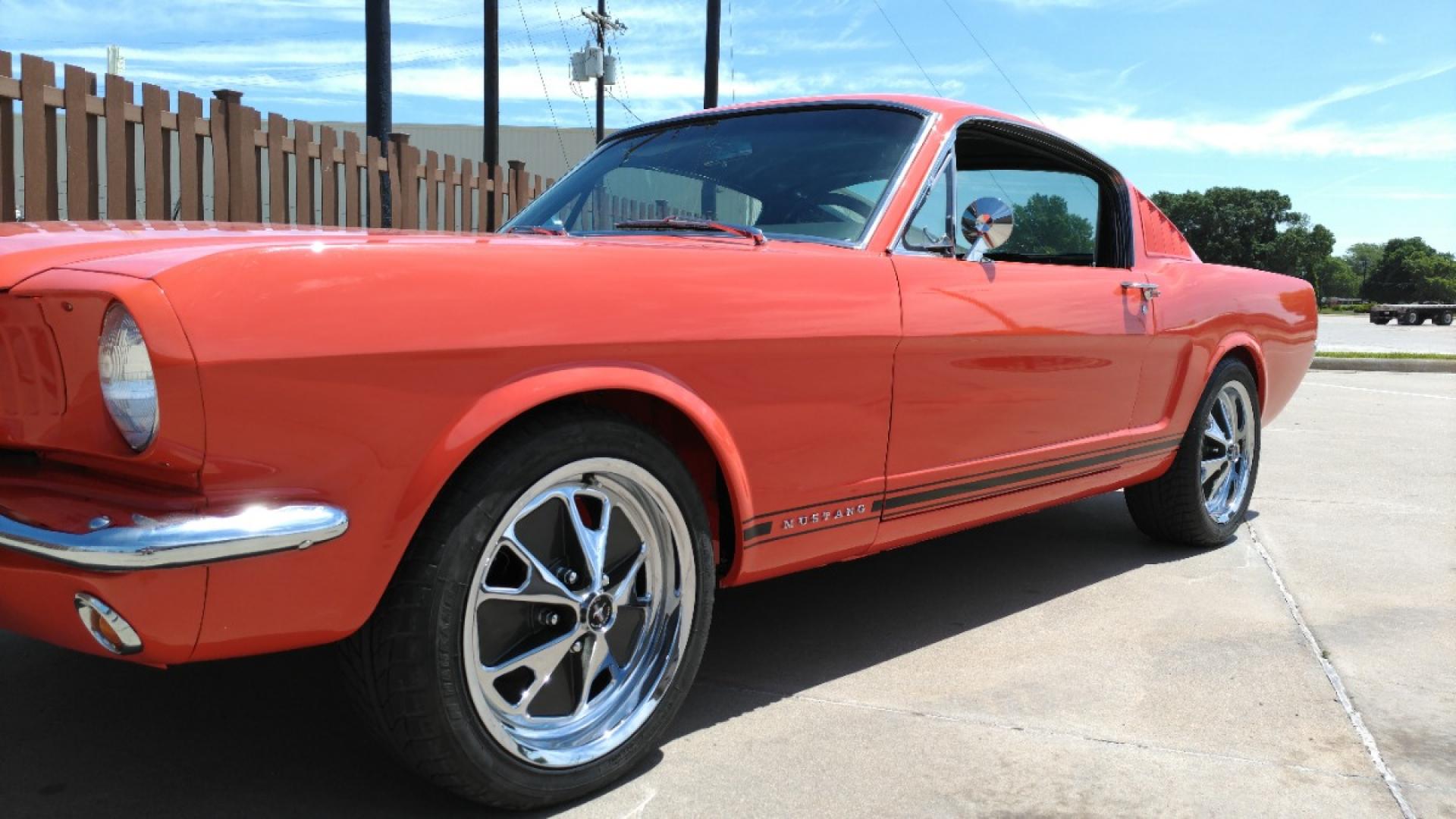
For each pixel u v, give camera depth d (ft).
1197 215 381.19
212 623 5.72
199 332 5.54
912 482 9.52
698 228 9.55
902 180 9.85
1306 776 7.92
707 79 55.88
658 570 7.84
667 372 7.50
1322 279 475.31
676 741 8.34
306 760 7.75
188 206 18.29
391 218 23.76
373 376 6.06
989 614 11.62
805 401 8.45
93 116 16.58
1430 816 7.37
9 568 5.75
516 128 79.61
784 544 8.64
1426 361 46.24
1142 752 8.27
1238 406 14.80
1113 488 12.66
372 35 26.96
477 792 6.77
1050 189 12.80
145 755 7.76
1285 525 15.98
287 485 5.87
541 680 7.15
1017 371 10.44
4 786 7.26
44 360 6.06
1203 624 11.35
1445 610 11.89
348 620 6.15
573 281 6.99
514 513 6.75
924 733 8.54
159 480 5.79
